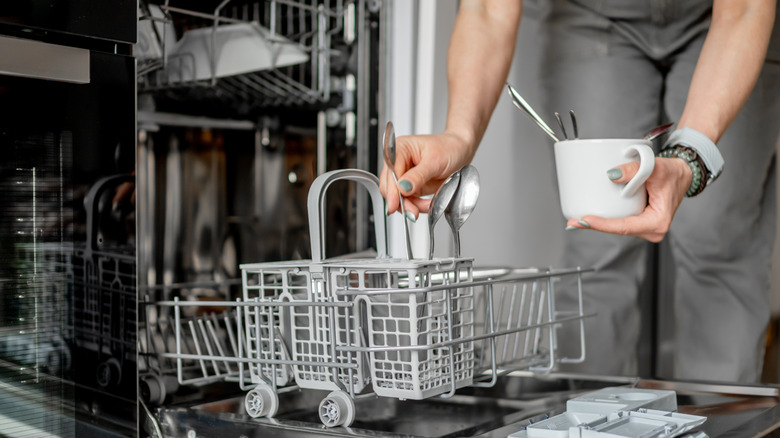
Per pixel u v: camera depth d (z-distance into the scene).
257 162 1.25
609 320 1.46
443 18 1.33
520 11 1.08
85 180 0.69
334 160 1.31
